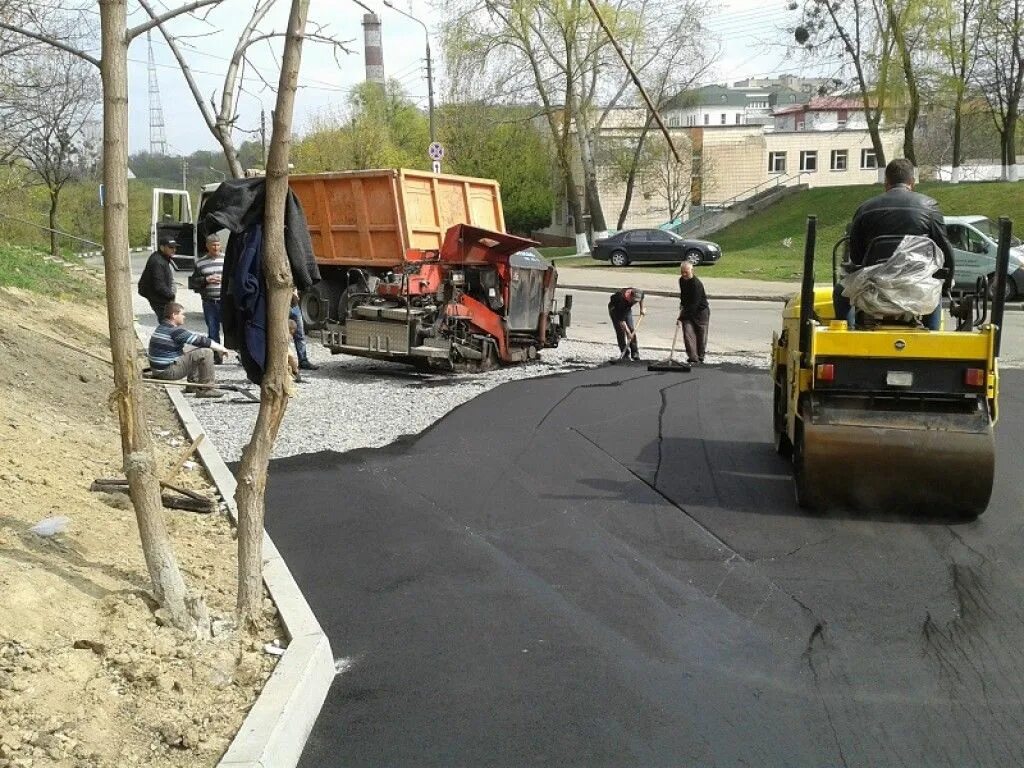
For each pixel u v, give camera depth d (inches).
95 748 135.4
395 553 241.4
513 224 2281.0
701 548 245.3
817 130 2395.4
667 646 189.8
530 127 1966.0
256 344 189.6
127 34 152.3
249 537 174.4
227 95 177.6
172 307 439.5
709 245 1449.3
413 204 609.9
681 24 1537.9
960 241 908.6
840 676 177.5
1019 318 802.2
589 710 165.5
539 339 589.9
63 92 952.3
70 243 1723.7
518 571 229.6
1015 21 1485.0
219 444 342.3
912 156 1530.5
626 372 539.8
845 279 272.8
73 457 271.3
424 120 2401.6
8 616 153.6
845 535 254.5
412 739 156.5
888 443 255.0
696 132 2271.2
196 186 1042.7
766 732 158.7
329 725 161.0
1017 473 313.9
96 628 161.8
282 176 164.4
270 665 167.8
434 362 525.3
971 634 194.7
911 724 160.9
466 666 181.6
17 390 330.6
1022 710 165.0
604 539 252.2
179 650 162.7
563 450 346.0
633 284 1197.7
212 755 140.5
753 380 507.5
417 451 342.3
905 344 254.2
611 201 2326.5
